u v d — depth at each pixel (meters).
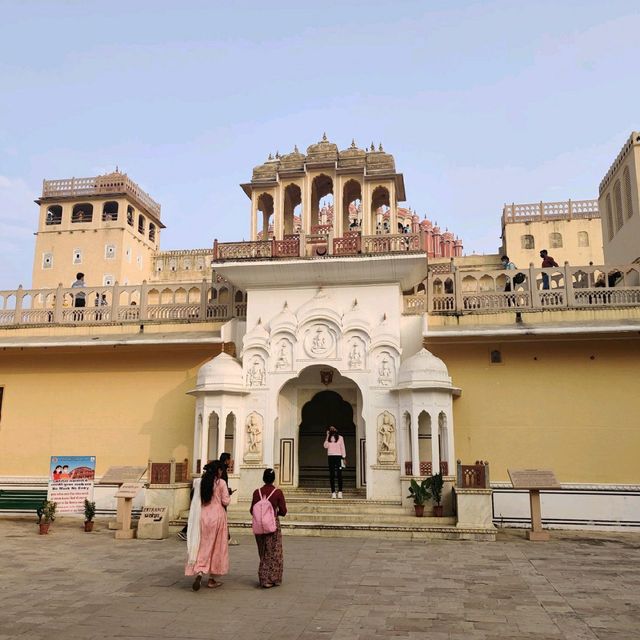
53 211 42.09
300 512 12.22
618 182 18.45
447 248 40.75
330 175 15.66
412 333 13.86
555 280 14.22
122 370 15.34
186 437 14.62
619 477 12.67
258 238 16.00
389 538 11.05
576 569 8.38
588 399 13.12
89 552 9.81
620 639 5.42
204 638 5.44
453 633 5.58
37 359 15.79
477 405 13.48
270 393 13.67
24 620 5.95
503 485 13.02
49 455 15.14
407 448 12.72
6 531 12.25
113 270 39.41
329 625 5.82
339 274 13.95
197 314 15.44
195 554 7.20
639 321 12.92
